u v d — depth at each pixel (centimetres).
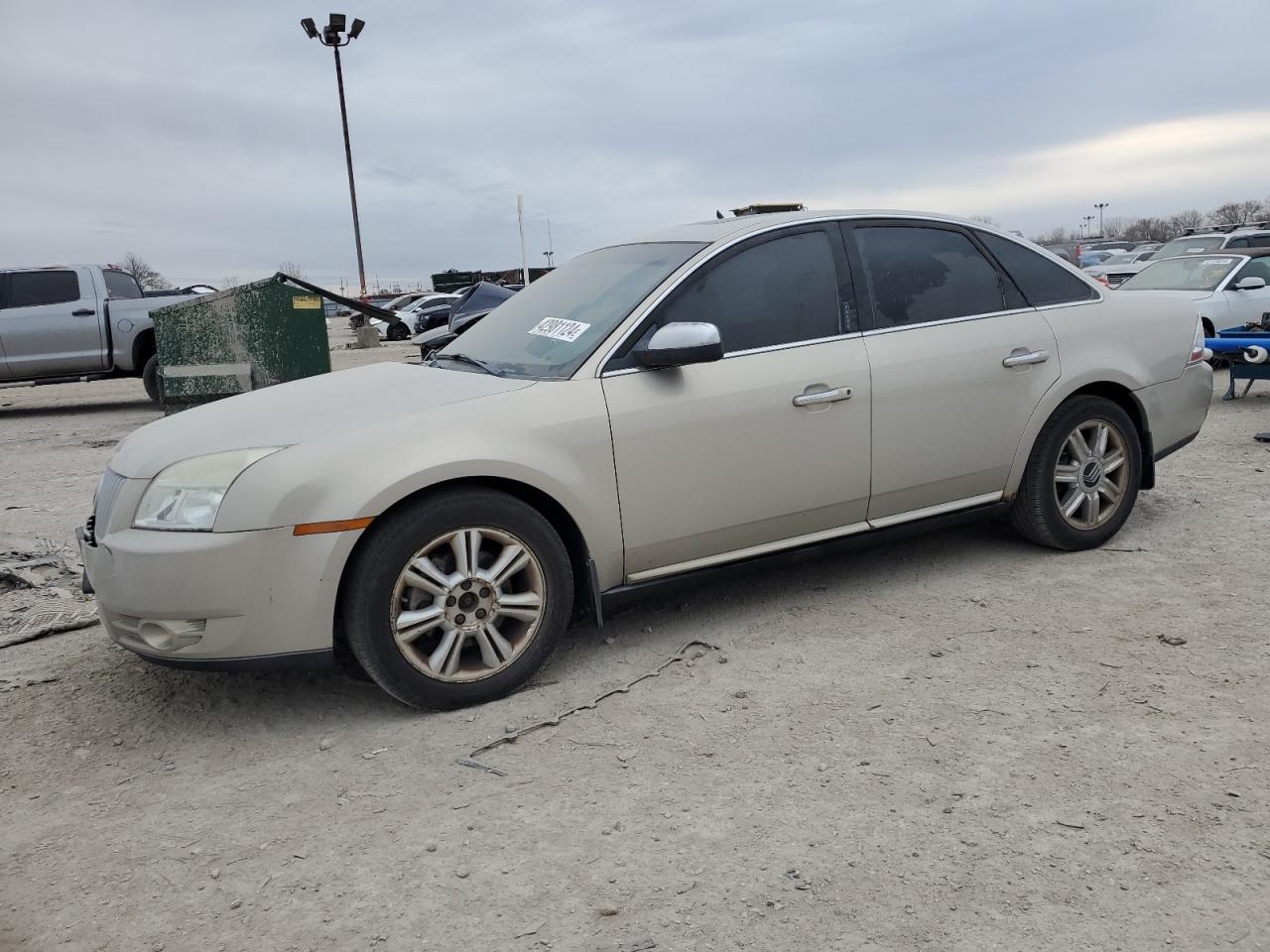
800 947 226
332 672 401
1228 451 716
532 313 440
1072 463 483
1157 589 438
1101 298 498
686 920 238
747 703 351
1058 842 260
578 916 242
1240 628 390
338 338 4056
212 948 239
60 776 329
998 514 479
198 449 347
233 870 270
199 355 1046
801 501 416
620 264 439
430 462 342
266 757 335
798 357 414
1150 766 294
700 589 471
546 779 307
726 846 267
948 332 448
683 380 391
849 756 310
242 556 328
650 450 383
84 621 473
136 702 385
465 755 326
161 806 306
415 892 256
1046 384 467
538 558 364
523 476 357
